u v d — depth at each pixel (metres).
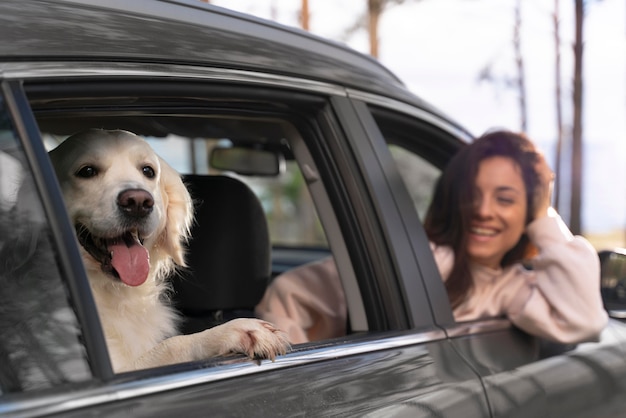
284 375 1.75
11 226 1.39
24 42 1.54
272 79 2.08
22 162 1.43
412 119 2.67
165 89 1.79
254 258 2.52
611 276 2.92
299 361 1.81
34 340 1.37
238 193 2.48
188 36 1.92
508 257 2.87
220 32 2.03
